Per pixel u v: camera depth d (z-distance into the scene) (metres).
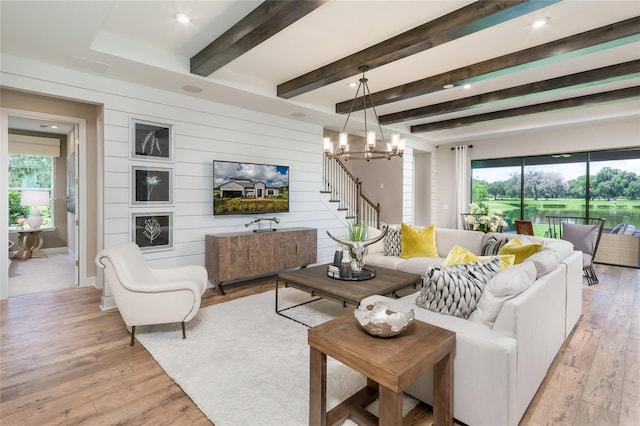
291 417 1.89
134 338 2.84
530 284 2.06
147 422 1.86
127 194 3.84
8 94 3.89
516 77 4.11
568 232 4.96
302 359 2.55
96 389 2.17
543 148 6.67
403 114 5.59
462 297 2.02
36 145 6.49
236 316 3.46
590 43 2.94
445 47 3.29
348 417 1.87
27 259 6.23
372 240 3.54
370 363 1.46
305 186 5.75
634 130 5.66
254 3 2.55
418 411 1.98
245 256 4.40
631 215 5.93
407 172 7.57
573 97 4.89
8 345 2.79
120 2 2.56
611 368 2.42
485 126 6.94
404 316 1.83
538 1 2.23
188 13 2.71
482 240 4.31
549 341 2.32
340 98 5.00
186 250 4.34
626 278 5.03
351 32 2.99
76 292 4.28
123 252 3.00
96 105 4.13
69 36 2.79
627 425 1.82
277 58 3.57
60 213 7.15
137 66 3.38
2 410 1.95
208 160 4.52
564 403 2.02
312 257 5.22
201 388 2.17
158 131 4.07
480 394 1.73
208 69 3.49
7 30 2.70
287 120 5.45
